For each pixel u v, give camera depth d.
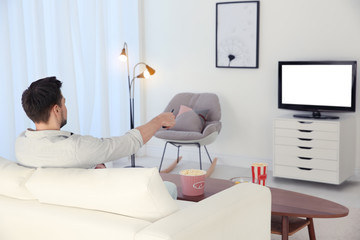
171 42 5.38
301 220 2.54
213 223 1.42
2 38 3.88
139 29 5.47
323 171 4.19
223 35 4.98
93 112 4.99
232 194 1.63
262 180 2.46
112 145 1.77
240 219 1.57
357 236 3.00
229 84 5.07
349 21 4.36
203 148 5.32
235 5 4.87
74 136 1.73
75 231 1.44
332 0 4.41
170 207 1.44
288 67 4.48
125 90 5.36
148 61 5.57
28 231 1.56
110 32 5.19
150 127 1.93
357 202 3.77
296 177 4.32
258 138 4.98
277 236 3.01
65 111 1.88
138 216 1.44
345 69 4.19
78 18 4.55
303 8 4.56
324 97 4.33
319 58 4.55
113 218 1.43
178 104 4.98
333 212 2.24
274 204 2.37
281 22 4.69
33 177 1.59
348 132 4.27
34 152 1.73
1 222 1.62
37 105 1.76
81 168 1.65
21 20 4.01
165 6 5.36
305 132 4.23
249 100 4.98
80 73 4.64
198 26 5.18
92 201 1.47
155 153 5.68
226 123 5.14
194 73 5.27
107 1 5.02
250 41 4.84
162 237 1.26
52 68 4.42
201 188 2.55
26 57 4.08
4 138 3.98
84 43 4.71
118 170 1.49
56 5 4.34
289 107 4.54
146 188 1.38
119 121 5.36
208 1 5.07
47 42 4.39
